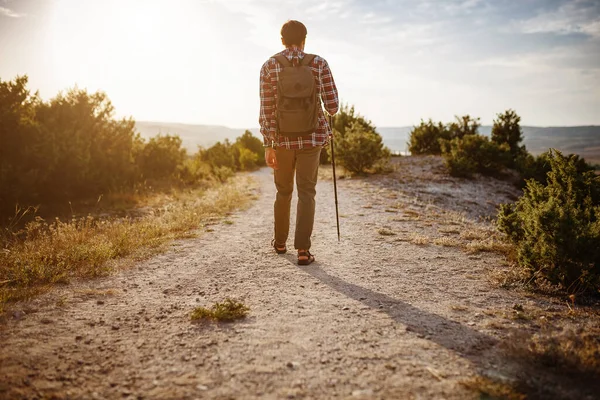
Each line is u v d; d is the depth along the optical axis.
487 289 3.14
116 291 3.09
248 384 1.81
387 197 8.39
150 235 4.92
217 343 2.22
